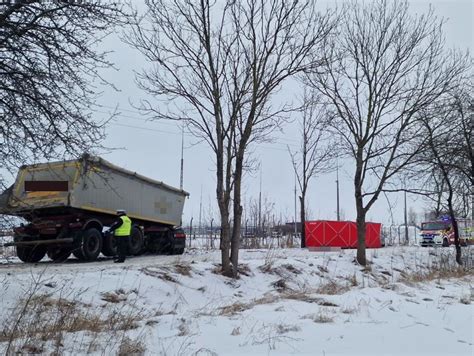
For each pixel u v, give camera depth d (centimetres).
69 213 1630
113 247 1792
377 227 3130
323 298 1018
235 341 647
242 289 1370
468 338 689
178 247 2178
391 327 738
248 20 1361
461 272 1980
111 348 619
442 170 2167
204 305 1118
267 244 2889
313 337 662
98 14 869
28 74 849
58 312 803
